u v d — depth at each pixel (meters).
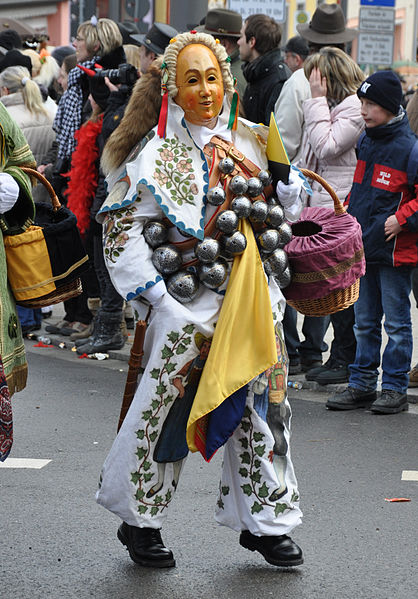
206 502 7.01
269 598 5.52
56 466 7.84
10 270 6.04
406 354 9.39
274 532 5.78
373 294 9.45
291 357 10.95
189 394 5.73
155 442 5.71
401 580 5.77
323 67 10.04
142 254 5.62
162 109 5.67
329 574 5.85
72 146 12.61
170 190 5.59
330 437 8.64
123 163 5.79
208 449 5.64
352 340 10.43
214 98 5.66
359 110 9.96
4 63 14.41
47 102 14.23
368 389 9.62
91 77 11.31
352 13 44.81
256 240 5.83
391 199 9.00
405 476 7.59
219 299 5.71
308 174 6.51
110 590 5.62
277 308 5.91
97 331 12.32
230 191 5.70
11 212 6.03
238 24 11.66
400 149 8.94
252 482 5.78
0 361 5.59
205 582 5.73
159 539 5.95
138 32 15.15
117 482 5.73
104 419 9.31
